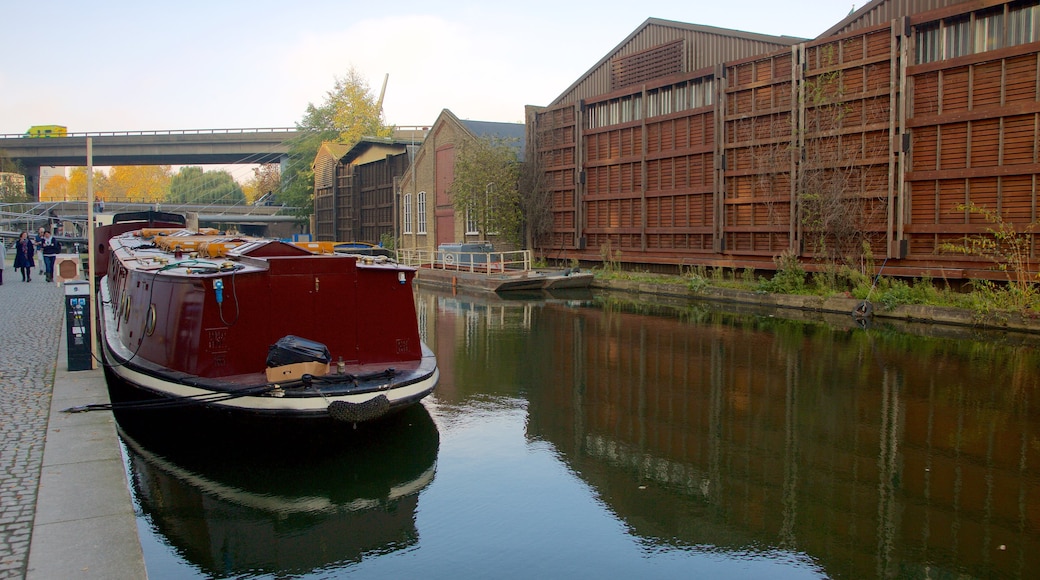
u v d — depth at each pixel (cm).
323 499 659
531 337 1504
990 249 1639
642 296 2370
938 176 1728
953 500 635
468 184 3162
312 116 6700
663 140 2527
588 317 1827
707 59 2498
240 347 791
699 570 522
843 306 1842
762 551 548
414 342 887
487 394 1020
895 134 1808
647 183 2597
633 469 722
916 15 1759
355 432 820
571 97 3041
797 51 2031
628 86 2777
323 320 834
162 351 841
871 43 1870
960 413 897
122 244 1445
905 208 1797
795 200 2050
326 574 524
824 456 752
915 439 801
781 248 2136
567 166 2953
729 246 2302
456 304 2180
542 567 530
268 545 571
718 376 1118
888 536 570
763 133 2166
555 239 3066
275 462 755
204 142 7888
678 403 966
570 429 853
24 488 564
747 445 789
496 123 3753
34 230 5775
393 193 4212
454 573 525
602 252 2769
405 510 632
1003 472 700
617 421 885
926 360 1214
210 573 526
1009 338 1430
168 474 723
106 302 1425
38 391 846
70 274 1009
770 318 1764
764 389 1031
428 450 785
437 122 3666
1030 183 1588
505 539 576
